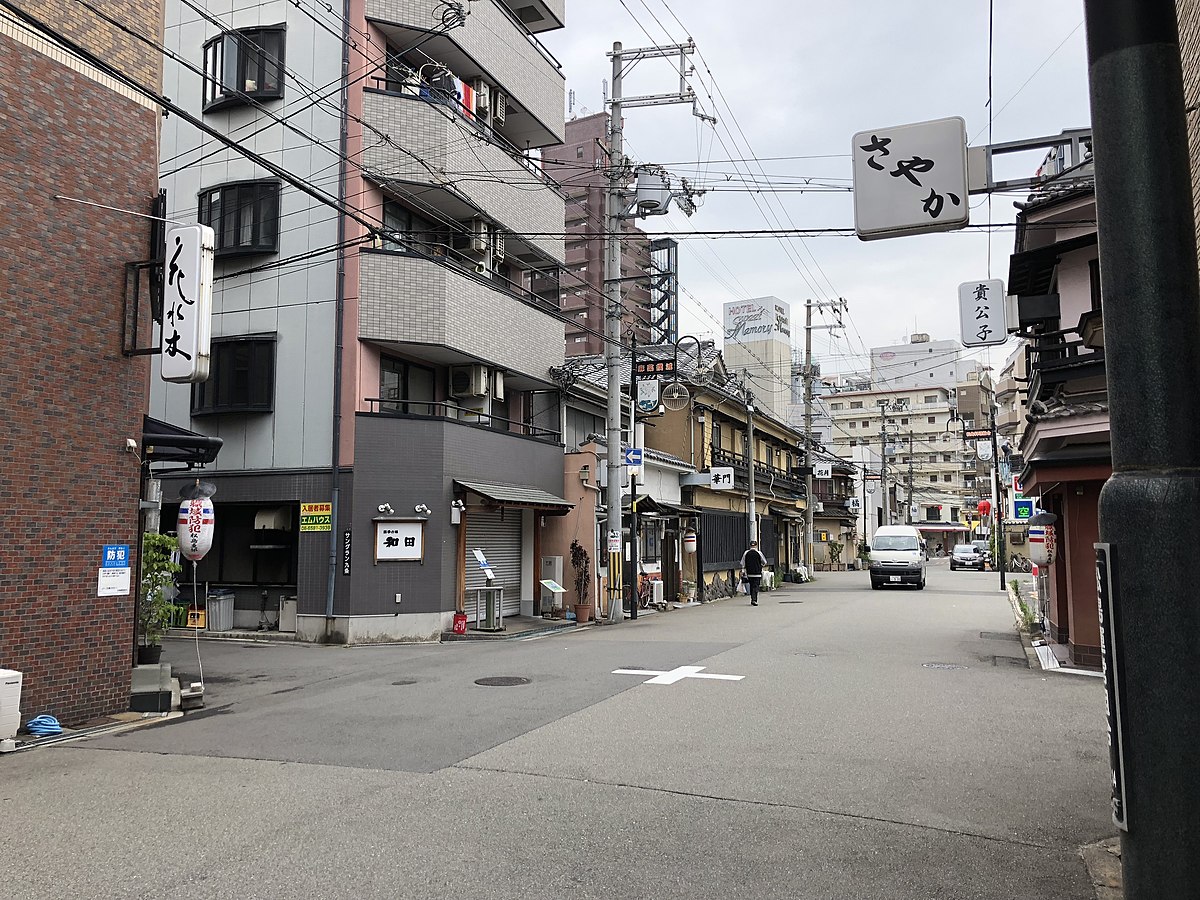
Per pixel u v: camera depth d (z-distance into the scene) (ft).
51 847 17.26
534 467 66.90
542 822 18.45
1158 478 10.03
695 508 90.53
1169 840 9.53
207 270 29.96
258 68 57.36
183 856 16.65
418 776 22.22
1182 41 23.20
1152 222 10.37
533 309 67.31
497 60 64.39
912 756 23.86
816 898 14.61
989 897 14.65
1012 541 184.34
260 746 26.13
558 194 73.05
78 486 29.76
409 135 55.83
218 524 60.59
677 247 140.15
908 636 52.80
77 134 30.01
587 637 55.01
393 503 53.78
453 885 15.14
